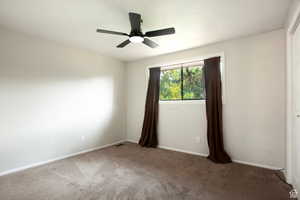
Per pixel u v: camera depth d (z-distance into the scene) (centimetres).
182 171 260
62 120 325
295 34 204
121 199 187
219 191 202
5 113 254
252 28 257
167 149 381
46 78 302
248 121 285
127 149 382
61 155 321
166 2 191
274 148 262
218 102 309
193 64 355
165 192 201
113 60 432
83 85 362
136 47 345
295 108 206
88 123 371
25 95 275
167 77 397
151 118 404
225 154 298
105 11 212
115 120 437
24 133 273
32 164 280
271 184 217
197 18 227
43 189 207
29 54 281
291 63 217
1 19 230
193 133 349
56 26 253
